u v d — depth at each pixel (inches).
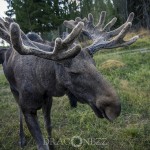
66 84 107.0
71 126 183.8
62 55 98.9
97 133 170.4
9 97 267.9
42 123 189.0
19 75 122.6
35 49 100.9
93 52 111.7
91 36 127.4
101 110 100.5
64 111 212.7
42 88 117.4
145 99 215.3
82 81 102.3
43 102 124.9
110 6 992.2
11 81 139.5
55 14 933.2
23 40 118.1
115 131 171.2
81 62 102.9
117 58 395.5
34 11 888.3
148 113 196.1
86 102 105.7
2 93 283.7
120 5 941.8
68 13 967.6
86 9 1048.2
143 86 256.7
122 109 204.1
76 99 112.7
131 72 312.3
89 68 102.0
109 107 98.1
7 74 140.6
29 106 121.6
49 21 891.4
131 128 168.4
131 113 198.1
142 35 711.7
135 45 541.6
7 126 189.6
